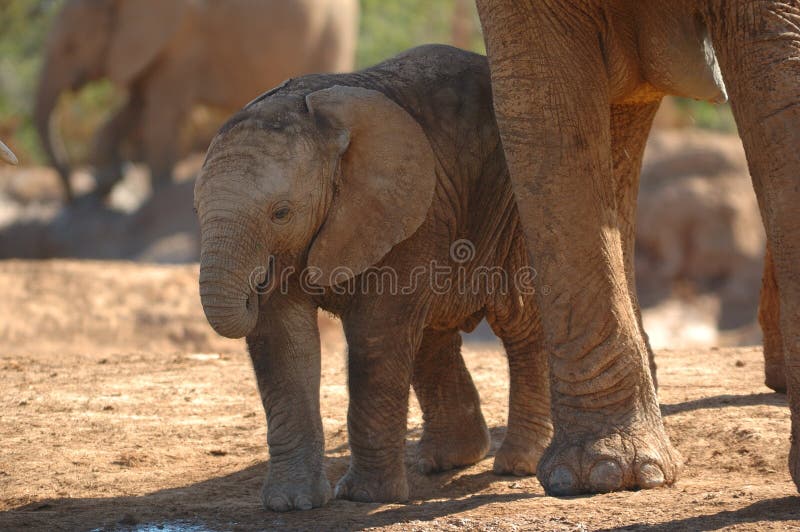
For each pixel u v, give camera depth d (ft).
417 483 36.14
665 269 138.41
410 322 32.45
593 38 30.48
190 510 31.24
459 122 33.63
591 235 29.78
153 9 123.95
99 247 124.57
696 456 36.24
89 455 40.16
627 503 28.09
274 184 29.81
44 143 129.49
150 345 76.28
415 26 177.58
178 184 125.59
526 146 29.91
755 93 26.23
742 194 138.21
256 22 124.16
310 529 28.58
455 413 37.60
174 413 46.37
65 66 127.34
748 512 26.84
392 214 31.53
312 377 31.94
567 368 29.91
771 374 43.32
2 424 44.73
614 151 36.94
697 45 31.45
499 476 36.47
